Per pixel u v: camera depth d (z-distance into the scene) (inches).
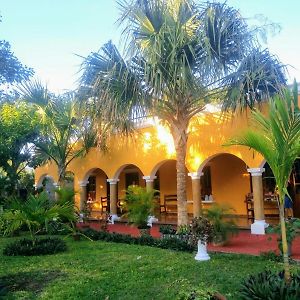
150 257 329.4
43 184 806.5
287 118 176.2
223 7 365.7
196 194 514.9
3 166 576.4
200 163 512.4
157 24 368.5
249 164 459.5
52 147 655.8
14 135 521.3
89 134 560.7
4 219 413.1
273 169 184.5
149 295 221.9
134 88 370.0
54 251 372.8
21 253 366.0
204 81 375.6
